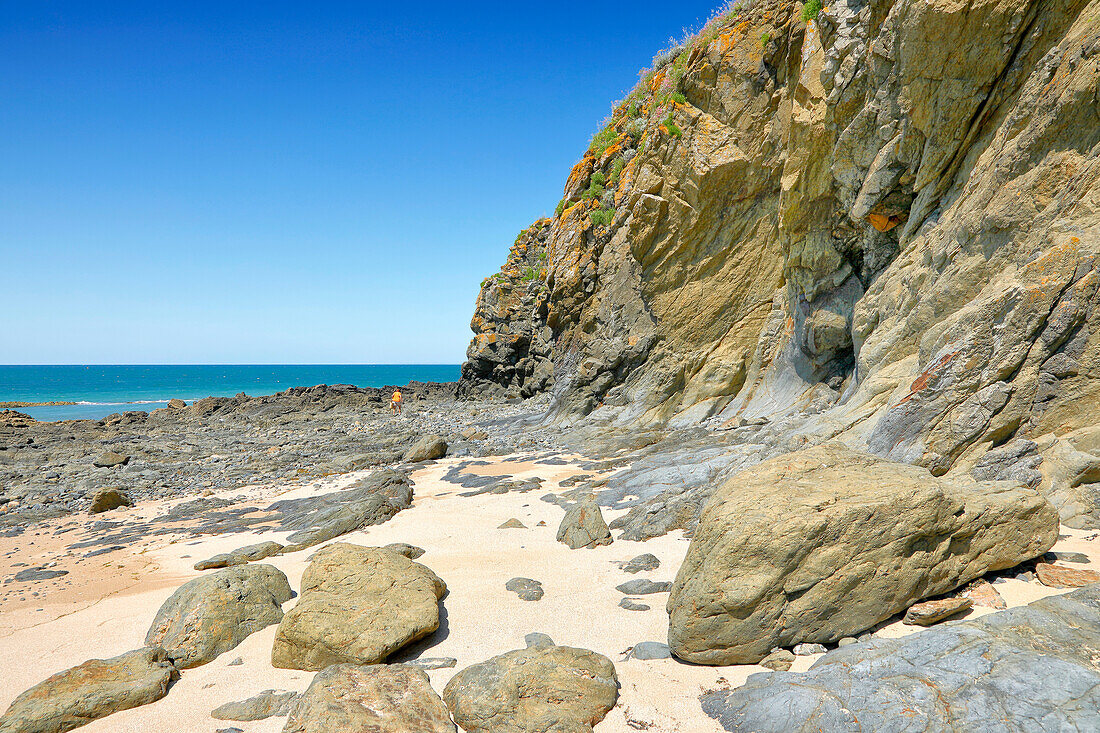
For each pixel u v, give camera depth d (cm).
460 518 1236
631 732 485
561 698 512
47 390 9969
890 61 1325
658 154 2131
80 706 553
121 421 3906
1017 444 841
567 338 2897
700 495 1095
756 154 1941
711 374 2091
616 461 1656
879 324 1334
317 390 4819
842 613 570
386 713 497
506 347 4572
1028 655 433
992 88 1154
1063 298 845
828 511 581
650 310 2286
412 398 5081
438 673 592
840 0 1480
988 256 1017
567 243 2902
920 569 587
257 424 3747
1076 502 750
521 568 905
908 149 1320
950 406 928
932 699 420
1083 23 966
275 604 782
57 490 1945
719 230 2073
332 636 626
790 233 1733
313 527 1249
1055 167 921
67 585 1022
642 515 1091
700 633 575
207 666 659
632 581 809
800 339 1777
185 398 8094
